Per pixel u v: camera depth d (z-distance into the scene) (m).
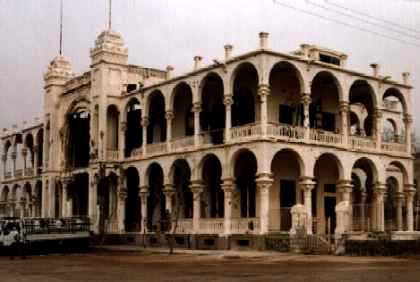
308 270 21.67
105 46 49.78
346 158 40.06
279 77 41.31
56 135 57.09
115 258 31.80
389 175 50.00
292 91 42.00
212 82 43.09
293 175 40.97
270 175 35.62
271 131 36.19
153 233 44.59
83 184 55.53
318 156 38.19
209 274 20.62
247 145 36.59
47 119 58.62
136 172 50.38
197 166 40.50
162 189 46.75
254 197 40.38
